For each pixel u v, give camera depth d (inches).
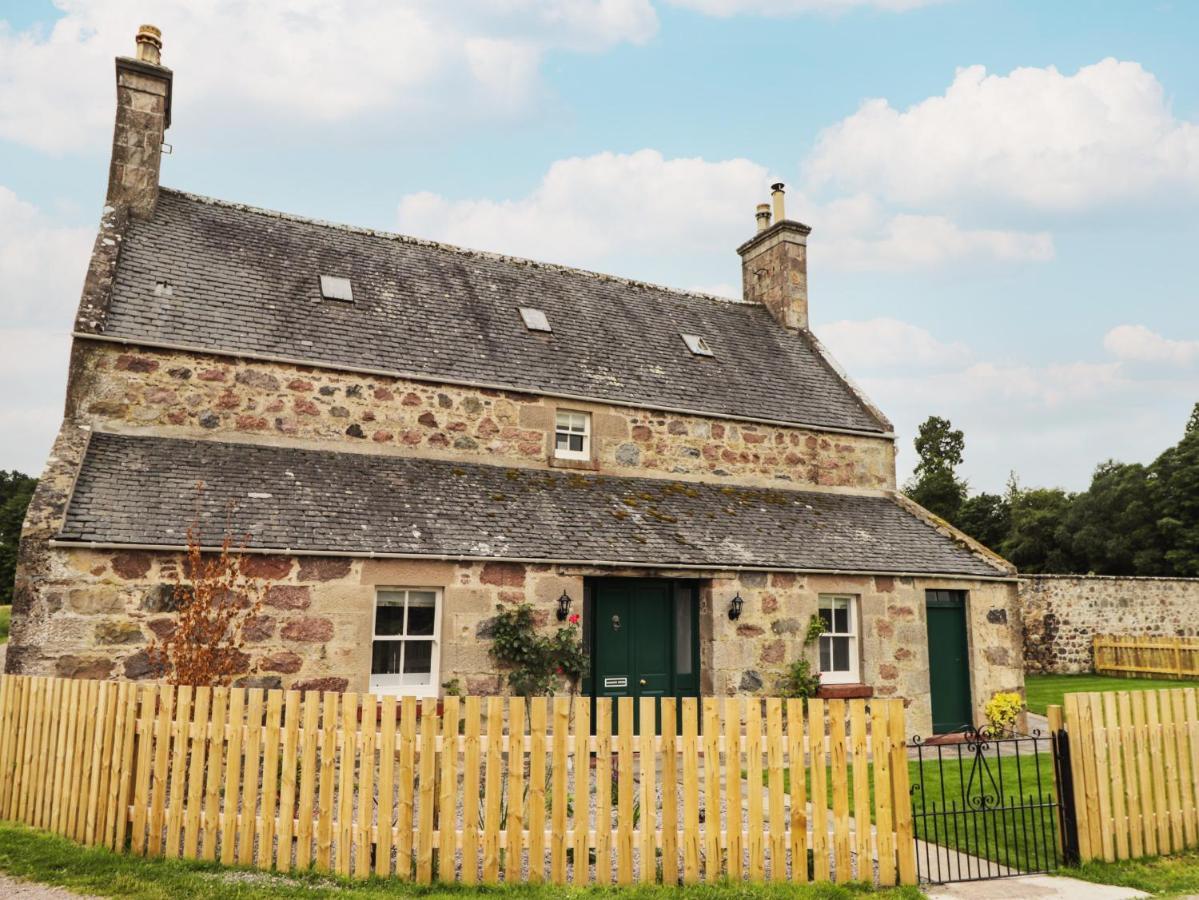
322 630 379.2
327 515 406.9
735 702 238.4
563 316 623.5
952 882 242.2
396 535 406.6
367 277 567.2
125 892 213.5
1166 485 1306.6
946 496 1755.7
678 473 568.1
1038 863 258.5
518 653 412.2
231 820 237.8
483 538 425.4
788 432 614.2
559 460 532.4
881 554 530.6
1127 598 921.5
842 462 631.2
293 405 469.4
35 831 264.8
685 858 229.5
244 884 218.2
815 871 233.8
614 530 469.4
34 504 352.2
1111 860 258.1
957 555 561.3
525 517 457.1
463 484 475.5
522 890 219.1
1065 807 260.4
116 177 516.7
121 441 418.3
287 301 513.3
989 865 250.8
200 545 362.3
